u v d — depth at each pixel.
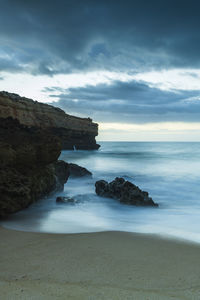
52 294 2.84
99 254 4.43
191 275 3.58
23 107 36.50
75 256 4.30
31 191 9.05
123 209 9.36
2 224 6.82
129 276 3.48
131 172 21.14
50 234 5.87
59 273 3.54
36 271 3.60
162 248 4.90
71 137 58.44
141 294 2.92
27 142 9.09
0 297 2.73
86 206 9.64
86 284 3.17
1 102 29.38
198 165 26.86
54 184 11.55
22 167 8.95
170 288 3.12
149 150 66.00
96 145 69.94
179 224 7.39
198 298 2.85
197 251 4.75
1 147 7.91
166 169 23.22
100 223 7.34
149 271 3.70
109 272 3.62
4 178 7.79
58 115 51.34
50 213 8.38
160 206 10.07
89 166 26.27
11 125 10.49
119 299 2.76
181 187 14.48
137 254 4.49
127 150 66.69
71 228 6.61
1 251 4.52
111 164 28.41
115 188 11.02
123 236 5.79
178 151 59.19
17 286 3.06
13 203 7.79
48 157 9.74
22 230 6.21
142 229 6.72
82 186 14.62
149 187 14.54
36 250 4.61
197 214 8.72
